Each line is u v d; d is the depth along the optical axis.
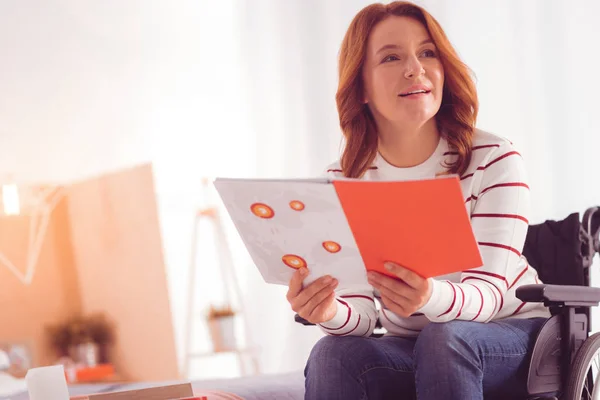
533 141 2.77
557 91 2.74
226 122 3.53
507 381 1.29
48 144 3.42
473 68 2.85
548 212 2.74
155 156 3.54
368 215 1.13
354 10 3.23
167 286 3.12
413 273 1.18
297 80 3.36
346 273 1.25
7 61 3.37
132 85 3.54
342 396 1.32
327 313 1.36
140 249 3.21
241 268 3.51
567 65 2.73
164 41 3.58
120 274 3.28
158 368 3.17
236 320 3.44
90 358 3.28
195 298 3.48
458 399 1.19
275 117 3.41
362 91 1.55
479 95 2.84
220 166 3.53
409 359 1.37
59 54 3.46
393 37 1.46
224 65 3.54
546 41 2.77
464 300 1.26
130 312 3.27
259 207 1.22
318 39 3.31
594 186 2.69
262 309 3.43
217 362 3.49
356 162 1.56
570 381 1.29
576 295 1.29
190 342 3.41
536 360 1.28
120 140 3.51
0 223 3.29
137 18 3.56
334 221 1.16
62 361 3.31
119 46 3.54
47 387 1.31
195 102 3.57
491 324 1.31
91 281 3.37
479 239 1.38
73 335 3.32
